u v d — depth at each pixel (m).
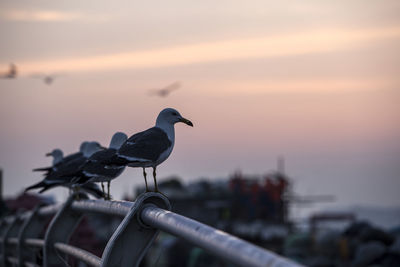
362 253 58.75
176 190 76.06
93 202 6.62
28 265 10.03
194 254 41.88
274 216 78.00
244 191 77.56
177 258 43.47
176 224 4.00
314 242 62.97
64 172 11.29
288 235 69.81
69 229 7.95
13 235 12.54
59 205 8.52
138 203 4.90
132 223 4.92
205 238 3.40
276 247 67.94
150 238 4.95
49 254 7.86
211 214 73.50
